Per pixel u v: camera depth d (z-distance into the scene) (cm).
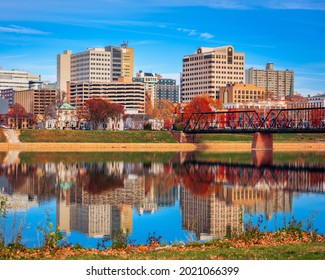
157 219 8162
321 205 9488
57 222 7819
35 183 12475
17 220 7719
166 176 14325
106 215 8500
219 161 19288
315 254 4531
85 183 12581
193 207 9300
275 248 4806
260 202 9888
